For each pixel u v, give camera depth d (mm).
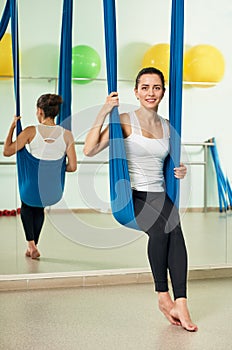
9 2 3520
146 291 3289
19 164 3465
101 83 3785
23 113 3607
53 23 3621
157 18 3758
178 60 2789
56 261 3609
